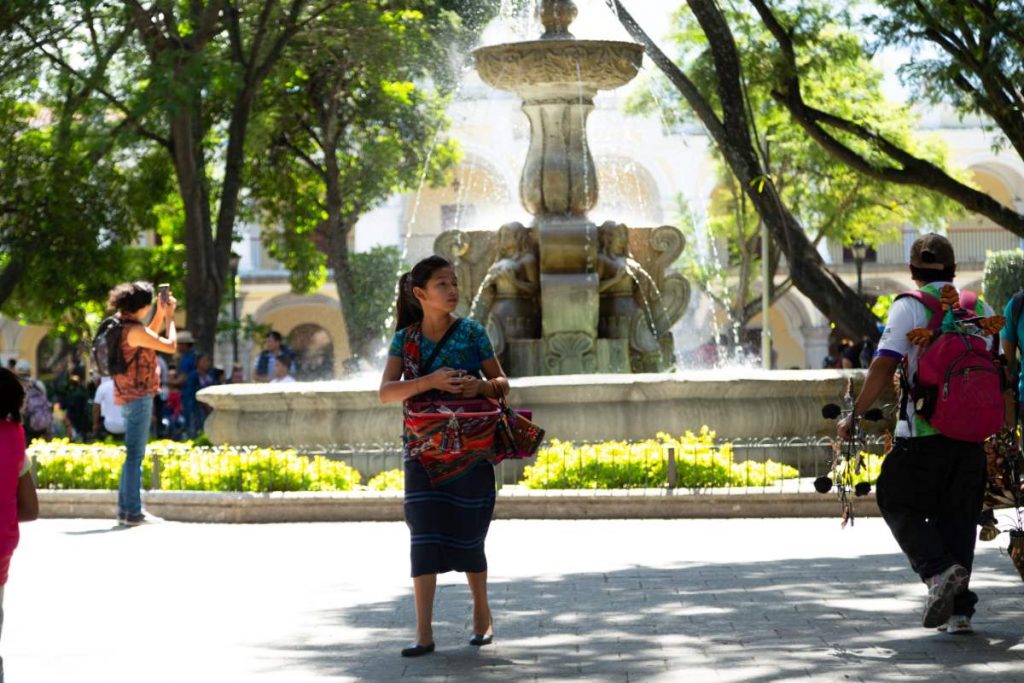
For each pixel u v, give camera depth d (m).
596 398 15.91
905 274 62.81
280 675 7.23
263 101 39.56
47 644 8.20
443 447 7.63
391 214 61.53
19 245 32.34
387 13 33.59
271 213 46.34
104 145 30.64
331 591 9.95
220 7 29.52
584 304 19.09
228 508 14.32
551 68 18.73
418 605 7.70
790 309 63.66
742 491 13.82
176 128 31.17
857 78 37.47
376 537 12.92
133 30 30.69
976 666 7.07
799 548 11.69
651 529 13.07
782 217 24.38
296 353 63.78
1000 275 23.17
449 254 19.67
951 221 51.06
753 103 28.38
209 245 32.66
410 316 7.87
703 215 51.72
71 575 10.95
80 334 41.44
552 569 10.77
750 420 15.92
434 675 7.14
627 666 7.25
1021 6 19.23
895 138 40.16
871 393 7.86
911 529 7.76
